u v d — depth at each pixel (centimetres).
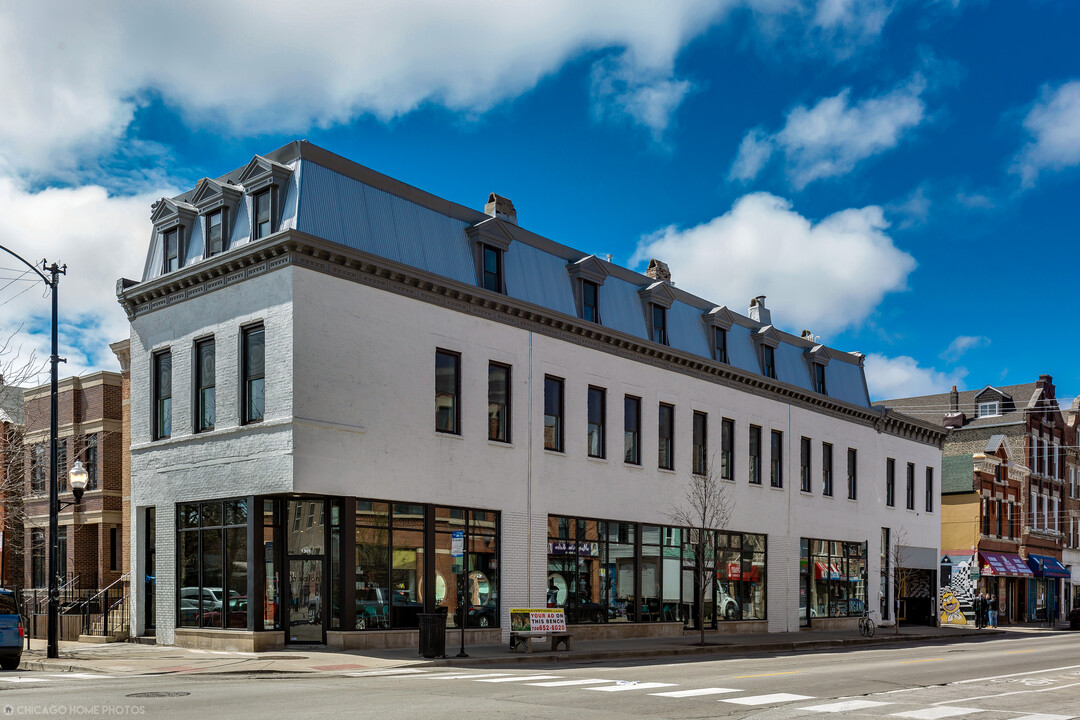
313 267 2394
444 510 2669
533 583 2898
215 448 2497
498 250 2936
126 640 2738
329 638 2383
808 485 4275
